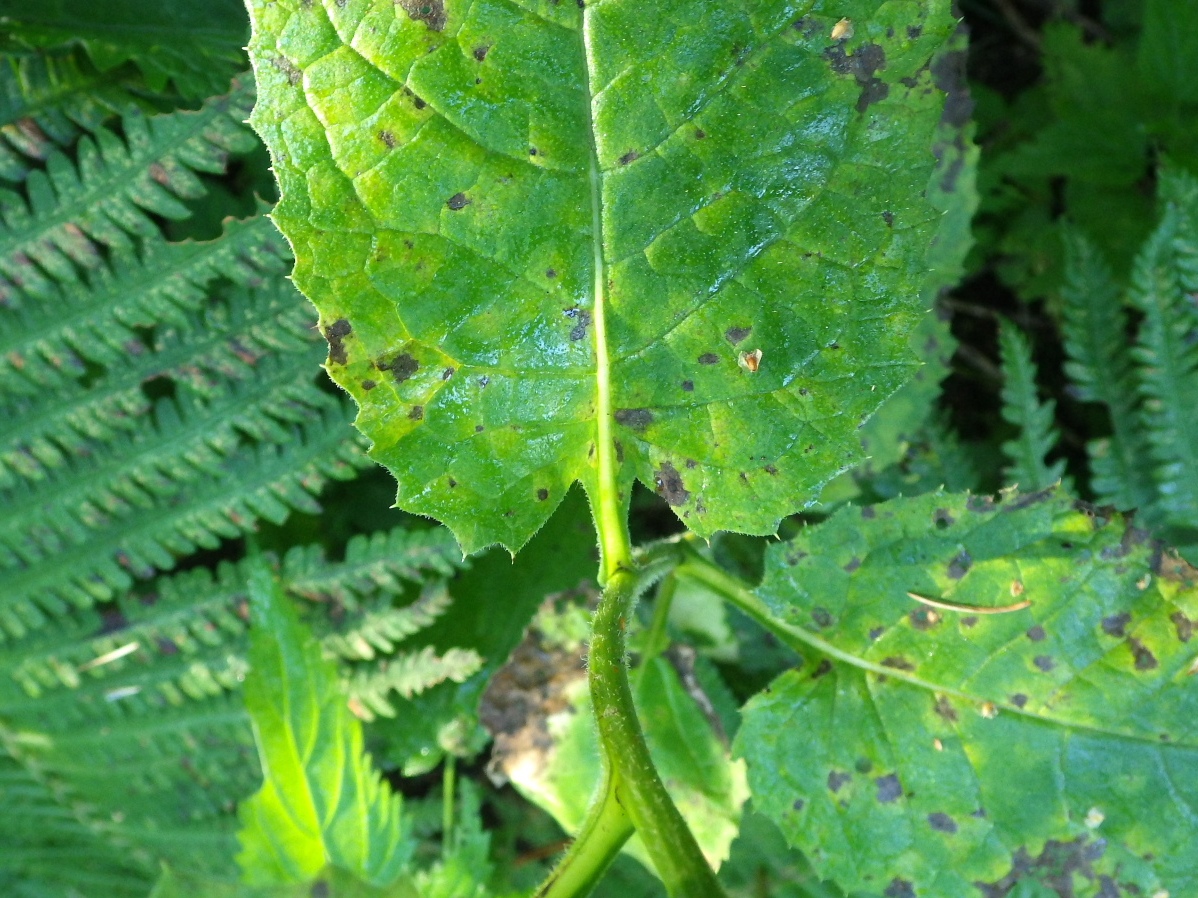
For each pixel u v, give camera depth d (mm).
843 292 214
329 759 239
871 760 234
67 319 286
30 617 311
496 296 213
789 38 205
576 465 223
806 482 219
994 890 229
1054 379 418
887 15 202
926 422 341
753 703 239
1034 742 230
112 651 318
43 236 278
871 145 208
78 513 303
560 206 211
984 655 233
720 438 220
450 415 216
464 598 337
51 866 326
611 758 188
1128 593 229
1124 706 228
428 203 207
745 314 216
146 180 275
